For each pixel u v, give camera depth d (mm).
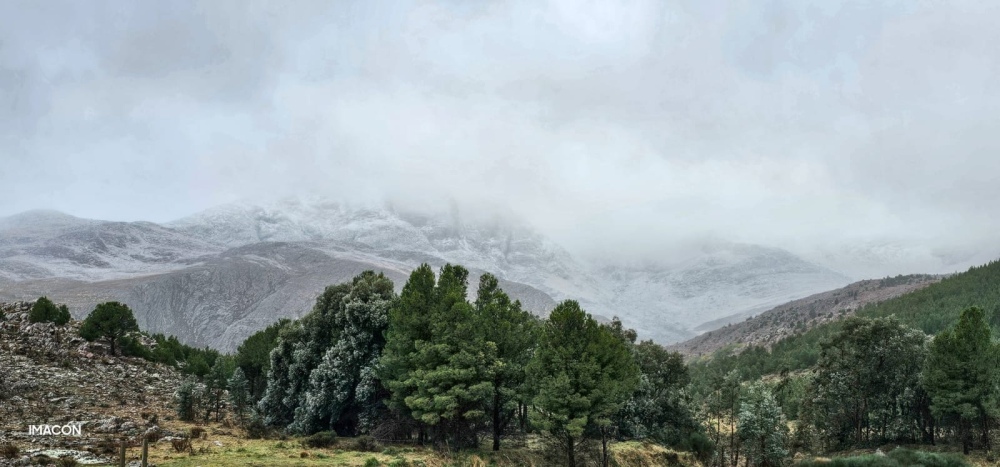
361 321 67250
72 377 69188
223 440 53594
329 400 64562
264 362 86375
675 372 84750
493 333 63375
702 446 74938
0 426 45219
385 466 47531
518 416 74500
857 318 87250
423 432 65375
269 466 42438
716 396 80625
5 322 85812
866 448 83938
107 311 88312
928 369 76812
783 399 111250
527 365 60094
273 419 71312
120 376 77250
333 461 47031
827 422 90312
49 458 36875
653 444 75250
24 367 67438
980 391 71812
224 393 85125
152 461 40281
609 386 57406
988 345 73500
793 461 77188
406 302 62094
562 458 61438
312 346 71000
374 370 63906
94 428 49125
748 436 71000
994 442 77688
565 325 59344
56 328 88250
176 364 97938
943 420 78625
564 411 56344
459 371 57531
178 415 64000
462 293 66812
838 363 87875
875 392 85438
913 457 66000
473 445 63125
